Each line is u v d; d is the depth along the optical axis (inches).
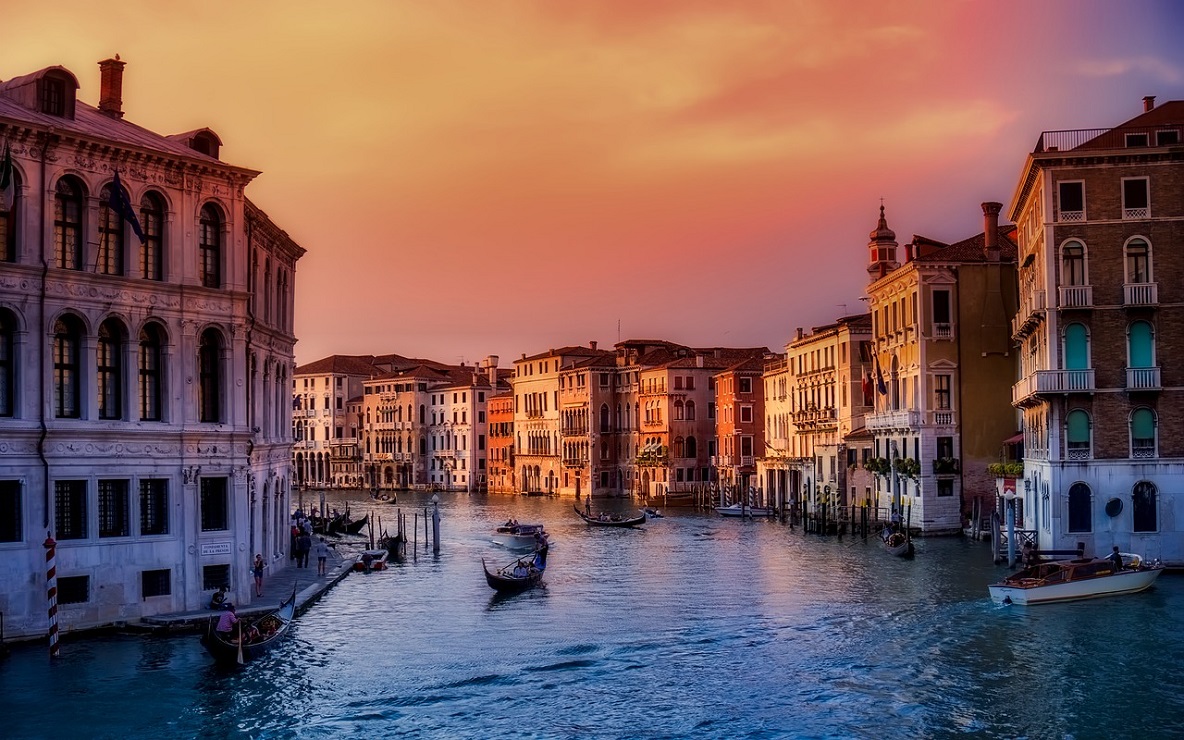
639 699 1109.1
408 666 1232.8
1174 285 1766.7
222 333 1385.3
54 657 1181.1
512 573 1850.4
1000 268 2460.6
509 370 6284.5
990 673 1182.9
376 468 6092.5
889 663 1237.7
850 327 3068.4
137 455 1301.7
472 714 1058.1
